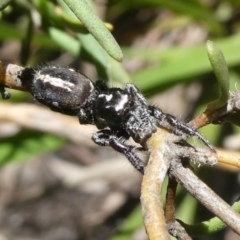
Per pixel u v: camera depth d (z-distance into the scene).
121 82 0.09
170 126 0.07
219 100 0.07
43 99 0.08
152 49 0.12
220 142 0.12
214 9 0.12
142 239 0.13
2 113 0.11
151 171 0.06
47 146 0.11
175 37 0.13
